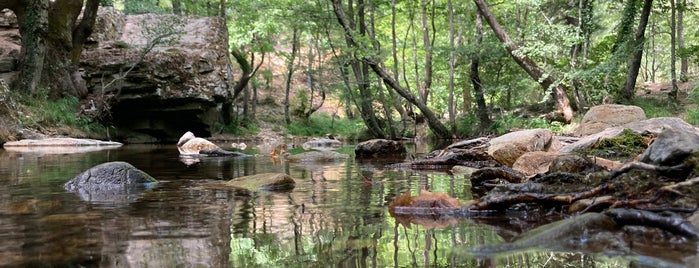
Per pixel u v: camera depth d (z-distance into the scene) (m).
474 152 7.31
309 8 18.48
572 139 8.70
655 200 2.68
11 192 4.12
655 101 17.05
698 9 17.62
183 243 2.29
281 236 2.47
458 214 3.10
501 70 19.95
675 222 2.22
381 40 24.44
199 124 18.48
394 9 19.52
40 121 13.96
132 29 20.17
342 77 19.36
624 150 6.54
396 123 22.53
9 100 13.26
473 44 18.33
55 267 1.86
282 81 34.09
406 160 8.59
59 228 2.61
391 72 27.36
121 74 16.27
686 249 1.99
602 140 6.85
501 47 17.98
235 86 22.44
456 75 22.20
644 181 2.94
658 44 33.66
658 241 2.13
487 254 2.06
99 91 16.58
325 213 3.15
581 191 3.11
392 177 5.59
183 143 12.55
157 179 5.23
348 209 3.31
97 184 4.52
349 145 16.30
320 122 28.33
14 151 10.40
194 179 5.23
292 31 28.41
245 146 14.52
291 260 2.00
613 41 17.53
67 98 15.57
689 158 2.93
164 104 17.23
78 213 3.08
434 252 2.12
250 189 4.40
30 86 14.42
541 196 3.08
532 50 15.50
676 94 16.73
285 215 3.07
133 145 14.27
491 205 3.12
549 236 2.23
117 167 4.71
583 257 1.93
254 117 24.89
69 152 10.20
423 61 25.94
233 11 23.34
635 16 17.52
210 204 3.50
